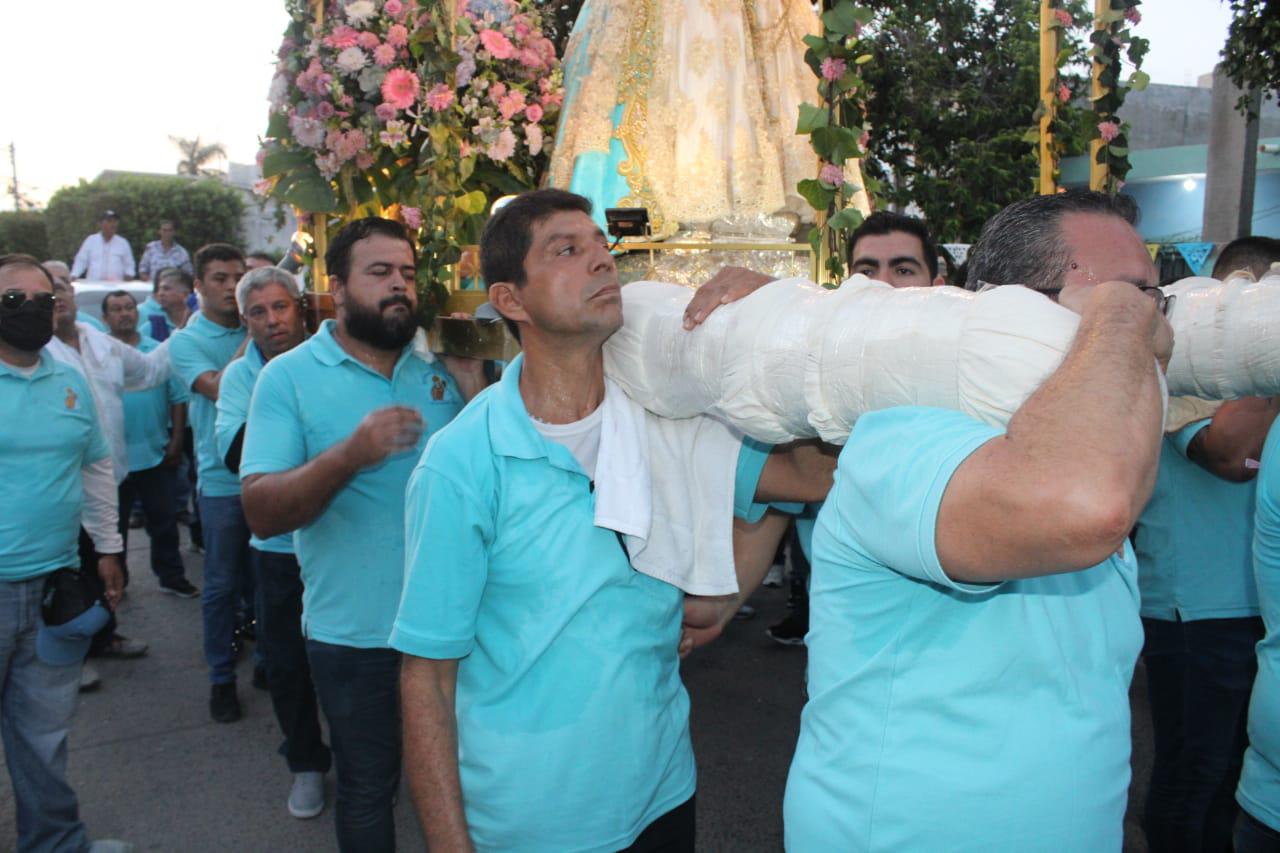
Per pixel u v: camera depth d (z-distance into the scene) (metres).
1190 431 2.50
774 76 3.49
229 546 4.47
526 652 1.70
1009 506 0.98
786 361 1.33
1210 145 10.82
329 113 3.39
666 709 1.84
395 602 2.71
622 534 1.70
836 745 1.35
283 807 3.78
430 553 1.68
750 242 3.15
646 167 3.37
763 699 4.61
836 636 1.36
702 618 2.06
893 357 1.20
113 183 33.69
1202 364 1.41
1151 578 2.72
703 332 1.51
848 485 1.25
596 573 1.70
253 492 2.57
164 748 4.27
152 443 6.02
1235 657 2.62
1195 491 2.64
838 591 1.35
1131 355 1.03
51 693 3.06
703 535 1.78
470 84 3.50
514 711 1.71
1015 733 1.24
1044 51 3.73
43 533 2.98
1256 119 10.24
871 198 3.78
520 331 1.76
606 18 3.56
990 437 1.09
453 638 1.68
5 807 3.81
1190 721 2.67
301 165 3.67
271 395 2.80
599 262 1.66
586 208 1.71
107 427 5.27
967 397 1.14
